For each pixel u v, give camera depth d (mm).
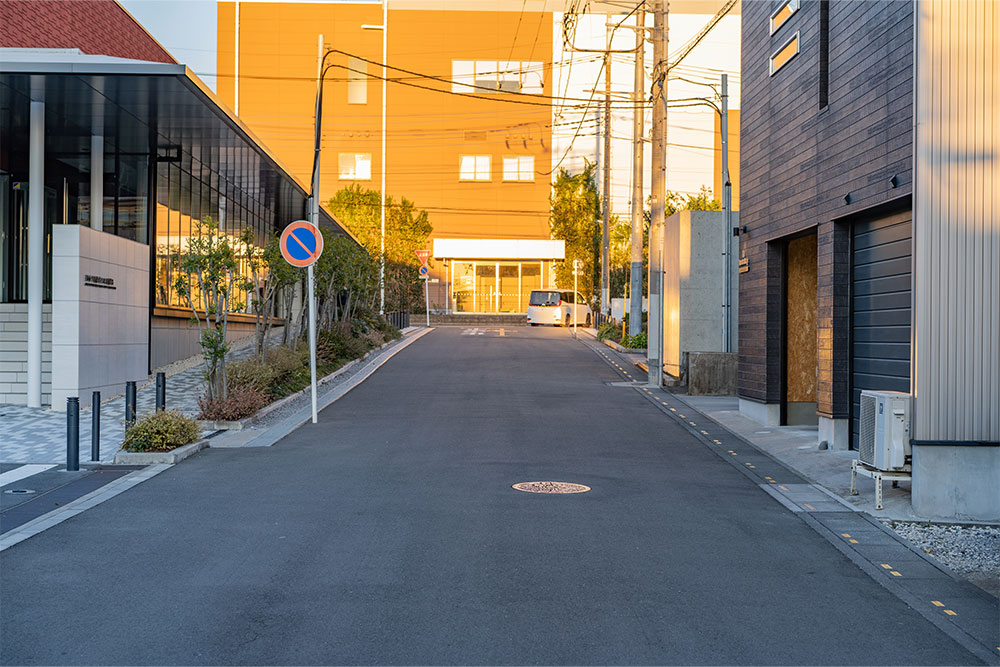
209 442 13531
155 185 23359
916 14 9438
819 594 6762
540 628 5844
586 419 16797
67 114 19203
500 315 53938
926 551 8109
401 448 13328
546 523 8781
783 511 9664
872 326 13078
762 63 17188
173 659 5273
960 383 9430
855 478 10367
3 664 5176
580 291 52906
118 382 19188
